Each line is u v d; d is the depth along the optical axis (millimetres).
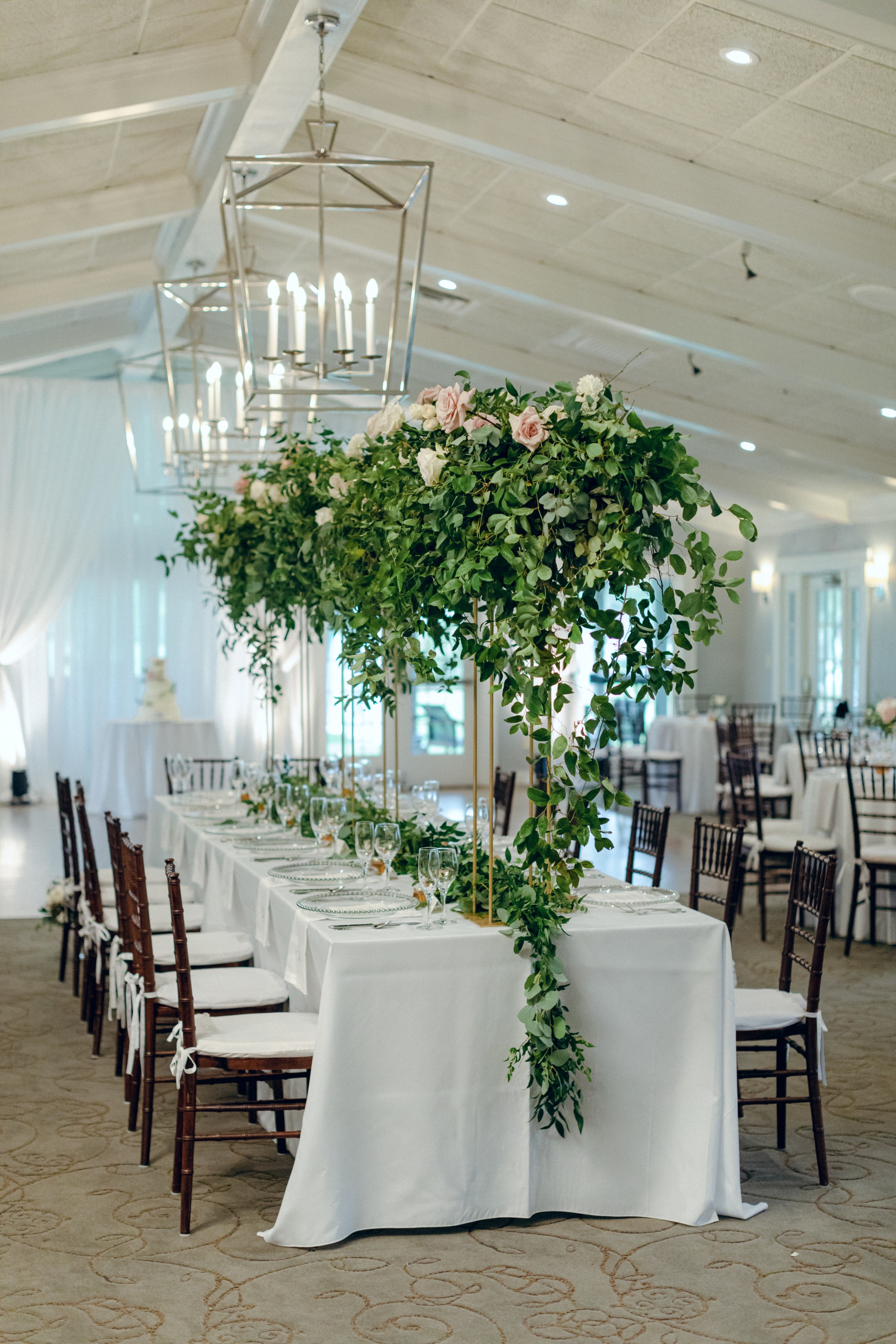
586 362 9406
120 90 5430
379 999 3168
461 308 8727
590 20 4898
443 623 3914
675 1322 2764
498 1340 2688
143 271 8852
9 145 5977
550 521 3031
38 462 11828
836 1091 4336
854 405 9133
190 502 12195
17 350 10117
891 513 11914
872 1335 2711
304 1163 3135
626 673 3127
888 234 5984
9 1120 4082
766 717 14117
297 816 5180
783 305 7289
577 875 3375
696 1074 3346
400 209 3914
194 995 3725
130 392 12039
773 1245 3156
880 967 6141
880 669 12266
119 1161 3732
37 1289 2916
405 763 13273
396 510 3453
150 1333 2713
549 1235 3215
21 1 4641
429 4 5059
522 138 5711
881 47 4316
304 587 5152
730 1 4500
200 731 11109
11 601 11781
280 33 5086
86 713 12141
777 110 5188
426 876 3271
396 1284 2941
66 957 5949
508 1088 3271
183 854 5641
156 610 12203
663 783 12266
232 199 3898
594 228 6859
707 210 5824
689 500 2990
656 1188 3340
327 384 4367
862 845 6711
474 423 3172
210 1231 3230
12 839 9930
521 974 3270
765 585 14133
